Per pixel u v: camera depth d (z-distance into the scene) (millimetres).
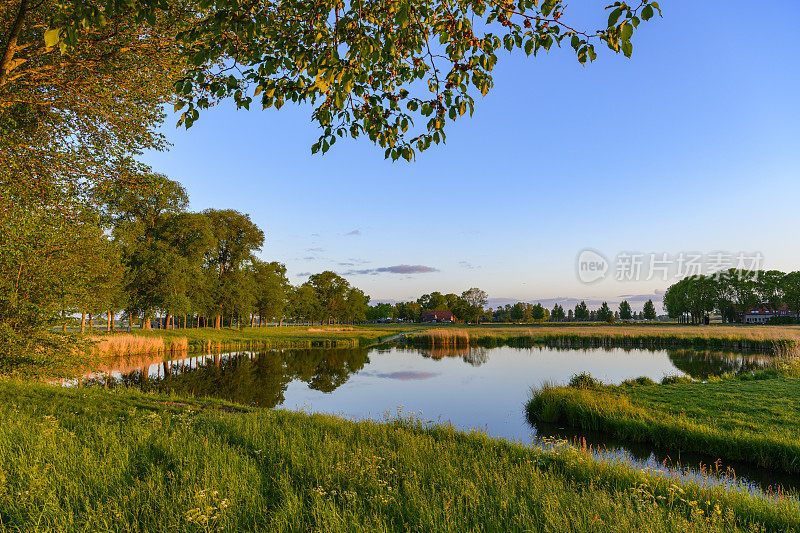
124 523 4051
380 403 17828
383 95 4727
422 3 4176
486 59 4375
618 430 12695
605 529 4410
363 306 113312
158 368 27219
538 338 51469
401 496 5215
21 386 11672
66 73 10227
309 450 7047
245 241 58156
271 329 73188
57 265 14195
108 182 11992
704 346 42625
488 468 6828
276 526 4184
